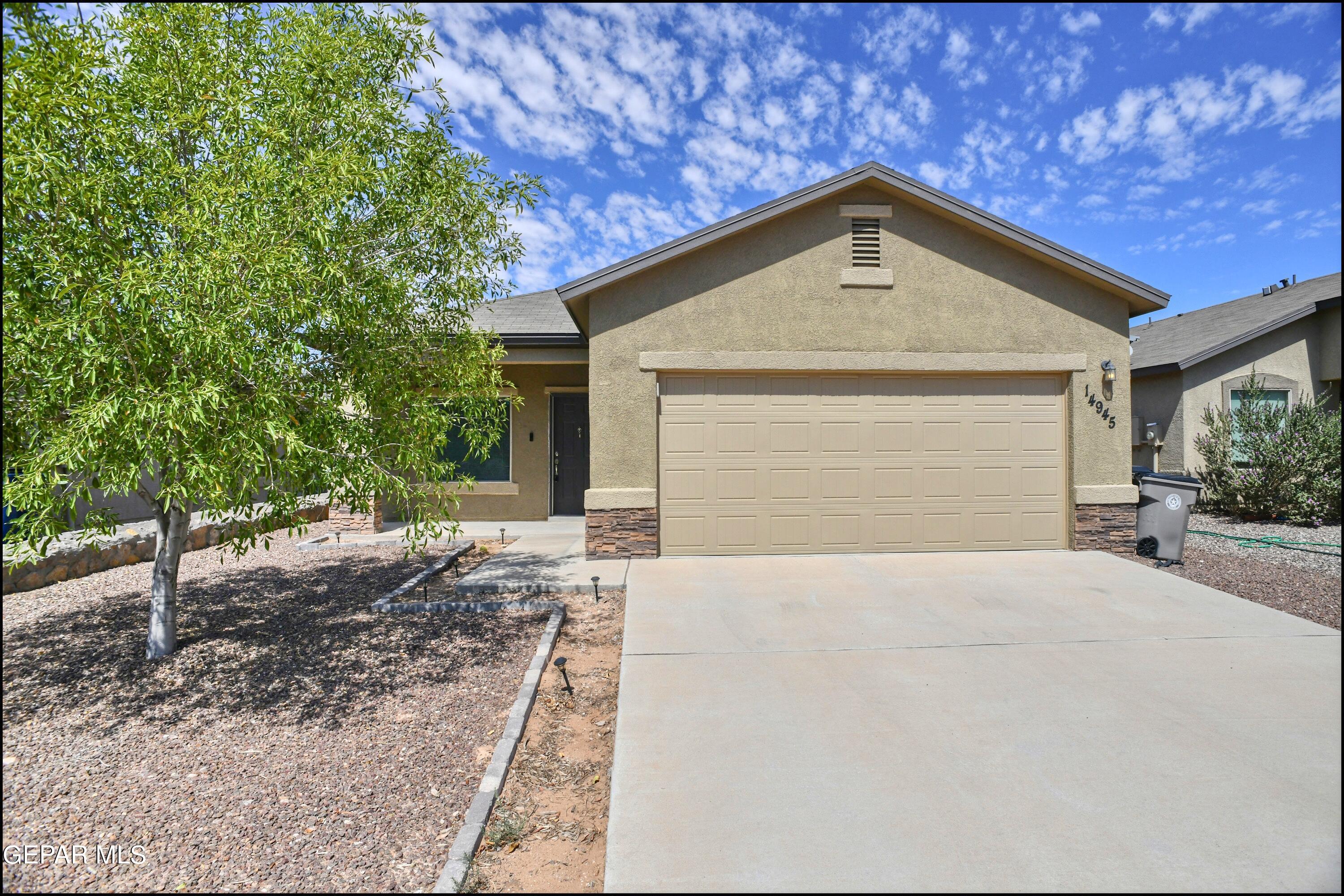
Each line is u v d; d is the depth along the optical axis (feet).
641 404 25.54
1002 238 25.76
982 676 14.43
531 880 8.60
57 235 11.52
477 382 19.08
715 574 23.16
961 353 26.20
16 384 11.32
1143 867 8.41
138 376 11.30
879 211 26.00
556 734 12.45
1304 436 35.58
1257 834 9.02
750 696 13.48
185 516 16.11
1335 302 39.91
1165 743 11.50
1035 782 10.35
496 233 17.80
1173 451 42.22
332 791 10.49
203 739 12.10
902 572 23.38
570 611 19.93
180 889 8.27
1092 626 17.65
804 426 26.25
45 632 17.66
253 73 15.25
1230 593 21.40
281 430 11.69
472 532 34.09
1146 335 57.98
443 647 16.84
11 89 10.69
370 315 14.98
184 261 11.55
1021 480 26.89
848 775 10.59
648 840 9.04
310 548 29.60
